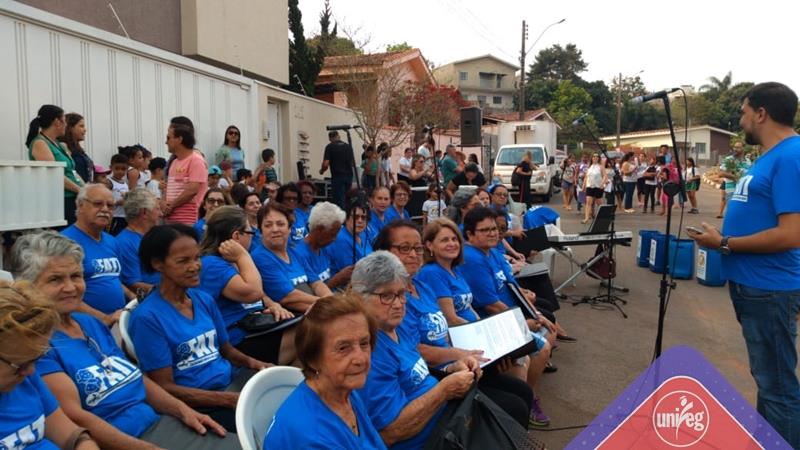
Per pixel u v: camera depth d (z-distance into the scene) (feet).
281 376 7.90
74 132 19.34
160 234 9.39
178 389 9.18
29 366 6.50
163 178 24.32
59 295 8.25
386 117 56.70
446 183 40.57
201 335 9.75
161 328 9.25
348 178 34.58
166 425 8.52
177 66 29.32
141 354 9.17
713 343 19.03
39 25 21.16
